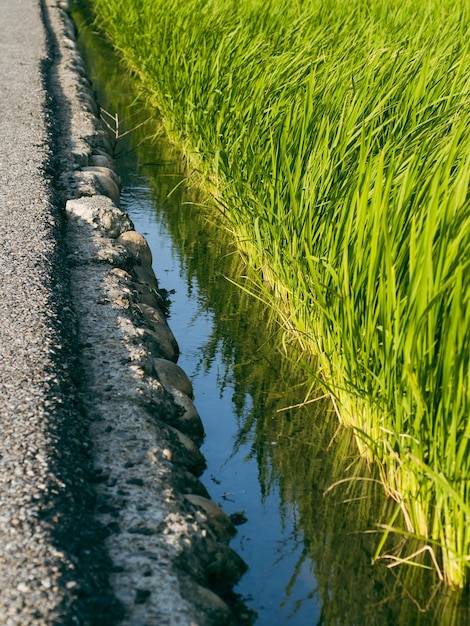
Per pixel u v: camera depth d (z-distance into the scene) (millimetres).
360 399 3711
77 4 18031
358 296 3535
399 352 3166
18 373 3434
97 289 4516
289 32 7016
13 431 3059
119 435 3285
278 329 5066
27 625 2248
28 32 11789
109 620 2398
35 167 6051
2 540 2545
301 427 4086
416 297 3027
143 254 5551
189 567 2734
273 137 5172
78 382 3586
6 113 7402
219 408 4219
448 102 4484
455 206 3088
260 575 3068
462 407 2842
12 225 4957
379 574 3123
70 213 5477
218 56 6781
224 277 5789
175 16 9094
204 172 6898
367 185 3594
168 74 8141
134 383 3674
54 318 3930
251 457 3820
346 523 3402
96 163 7129
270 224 4785
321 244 4164
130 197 7277
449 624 2918
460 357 2809
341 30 7219
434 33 6594
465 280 2920
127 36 11203
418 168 3654
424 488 3100
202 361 4668
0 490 2750
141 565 2645
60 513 2689
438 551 3184
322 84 5285
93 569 2535
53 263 4539
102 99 10352
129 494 2969
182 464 3383
